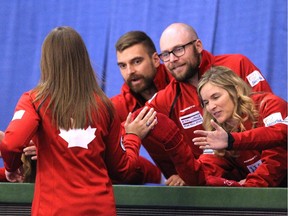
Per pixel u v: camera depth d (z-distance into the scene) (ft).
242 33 37.60
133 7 38.96
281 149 24.89
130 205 24.11
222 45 37.81
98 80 22.22
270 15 37.24
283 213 23.32
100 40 39.17
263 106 25.26
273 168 24.77
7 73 39.83
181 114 29.84
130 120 23.39
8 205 24.34
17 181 26.30
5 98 39.63
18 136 20.30
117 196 24.12
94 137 21.01
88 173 20.72
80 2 39.68
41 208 20.57
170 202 23.91
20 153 20.75
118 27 38.96
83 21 39.52
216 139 23.61
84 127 20.93
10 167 21.07
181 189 23.89
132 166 22.13
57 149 20.79
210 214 23.80
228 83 25.16
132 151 22.50
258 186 24.61
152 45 31.40
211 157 26.84
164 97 30.27
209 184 24.82
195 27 38.09
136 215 24.12
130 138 22.89
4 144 20.34
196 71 29.91
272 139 24.12
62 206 20.36
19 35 40.24
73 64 21.26
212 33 37.70
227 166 26.89
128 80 30.89
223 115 24.99
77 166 20.68
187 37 29.58
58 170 20.72
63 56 21.25
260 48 37.29
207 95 25.12
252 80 29.73
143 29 38.70
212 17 37.86
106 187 20.95
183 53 29.40
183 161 23.94
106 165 22.00
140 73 30.71
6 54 40.09
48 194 20.62
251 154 26.18
